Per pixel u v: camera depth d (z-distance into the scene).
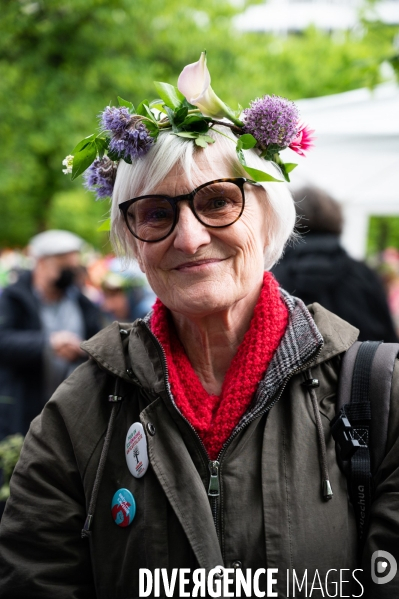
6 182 11.16
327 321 1.54
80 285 4.59
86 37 9.99
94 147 1.52
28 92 9.95
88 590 1.54
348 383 1.46
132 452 1.47
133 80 10.10
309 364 1.45
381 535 1.36
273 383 1.44
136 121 1.43
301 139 1.55
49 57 10.06
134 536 1.44
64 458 1.56
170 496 1.41
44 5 9.50
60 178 12.25
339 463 1.42
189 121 1.43
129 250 1.62
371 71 3.47
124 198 1.51
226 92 10.81
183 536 1.41
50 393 3.80
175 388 1.49
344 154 5.26
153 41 10.60
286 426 1.44
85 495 1.51
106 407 1.56
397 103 5.14
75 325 4.21
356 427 1.42
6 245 20.09
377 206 5.94
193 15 11.25
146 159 1.45
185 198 1.42
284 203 1.57
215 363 1.57
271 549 1.35
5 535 1.56
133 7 10.08
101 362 1.56
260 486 1.40
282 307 1.57
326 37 14.34
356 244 6.07
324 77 13.16
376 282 3.09
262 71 12.07
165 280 1.48
